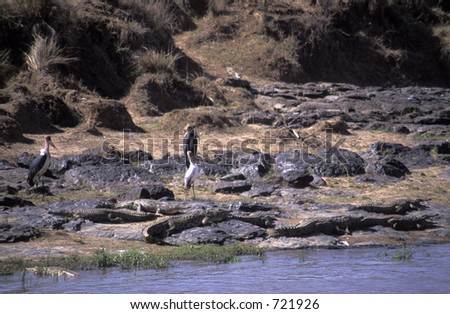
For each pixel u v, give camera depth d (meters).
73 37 70.62
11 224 29.62
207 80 76.75
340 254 29.14
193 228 31.28
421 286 23.39
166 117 61.16
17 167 45.06
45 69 64.25
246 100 76.62
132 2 85.25
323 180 44.62
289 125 65.25
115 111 59.12
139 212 33.44
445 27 120.88
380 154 53.59
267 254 28.94
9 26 67.38
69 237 29.69
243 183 41.75
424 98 85.75
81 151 50.41
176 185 42.72
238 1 106.06
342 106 76.19
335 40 105.94
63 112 57.88
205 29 100.12
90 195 38.47
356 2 112.12
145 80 69.94
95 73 71.12
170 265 26.31
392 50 111.12
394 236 33.03
